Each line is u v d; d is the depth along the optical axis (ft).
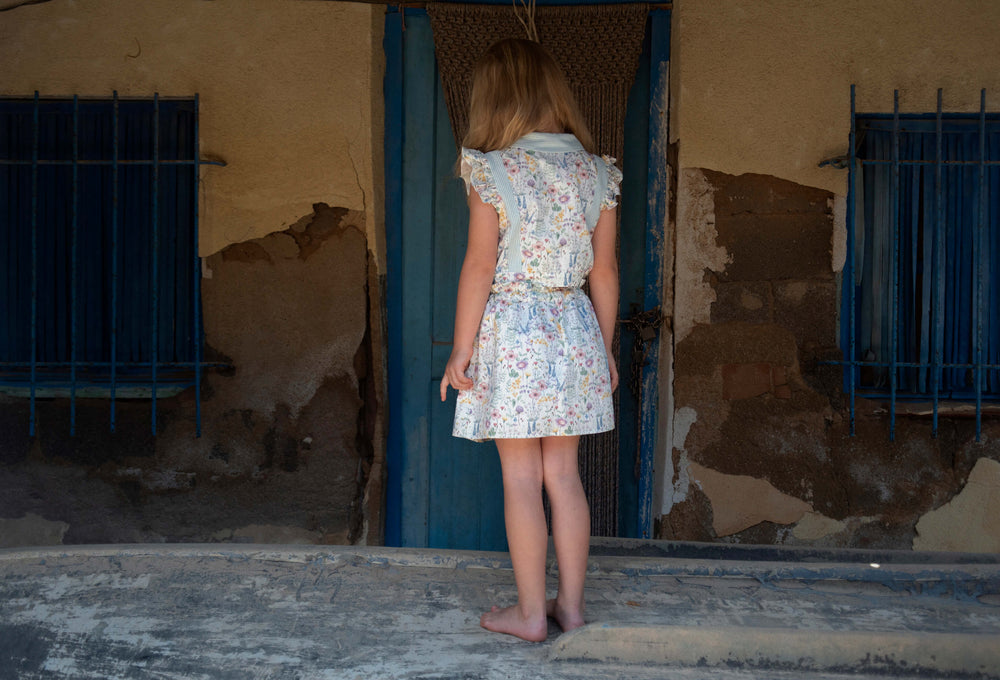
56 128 10.99
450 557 7.63
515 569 6.25
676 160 11.12
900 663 5.73
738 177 10.79
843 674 5.73
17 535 10.82
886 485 10.69
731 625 6.06
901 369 10.92
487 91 6.53
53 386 10.59
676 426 10.96
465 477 11.74
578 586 6.31
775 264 10.78
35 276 10.55
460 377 6.20
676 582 7.20
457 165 6.50
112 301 10.44
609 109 11.05
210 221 10.75
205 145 10.73
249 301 10.85
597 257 6.75
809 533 10.75
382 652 5.97
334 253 10.87
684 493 10.94
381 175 11.22
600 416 6.29
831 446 10.72
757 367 10.82
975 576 7.14
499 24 11.00
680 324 10.94
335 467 10.95
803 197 10.72
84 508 10.83
